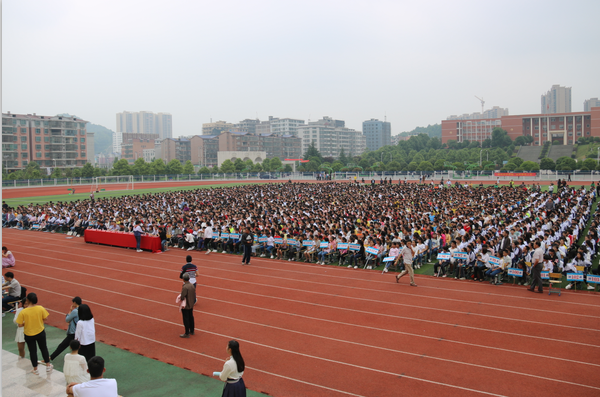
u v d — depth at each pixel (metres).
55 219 35.00
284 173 109.44
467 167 106.00
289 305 15.19
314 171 114.62
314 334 12.52
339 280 18.59
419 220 25.72
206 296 16.38
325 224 25.31
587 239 19.22
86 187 77.25
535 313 13.96
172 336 12.57
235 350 7.81
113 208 37.91
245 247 21.91
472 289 16.94
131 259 23.55
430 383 9.59
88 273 20.30
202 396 9.20
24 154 112.12
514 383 9.51
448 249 20.03
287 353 11.26
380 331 12.66
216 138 166.38
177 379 9.97
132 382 9.83
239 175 107.12
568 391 9.13
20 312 10.36
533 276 16.47
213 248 26.38
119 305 15.51
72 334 10.71
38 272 20.52
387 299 15.73
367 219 27.83
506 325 12.94
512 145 159.25
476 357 10.83
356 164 130.62
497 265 17.67
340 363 10.66
